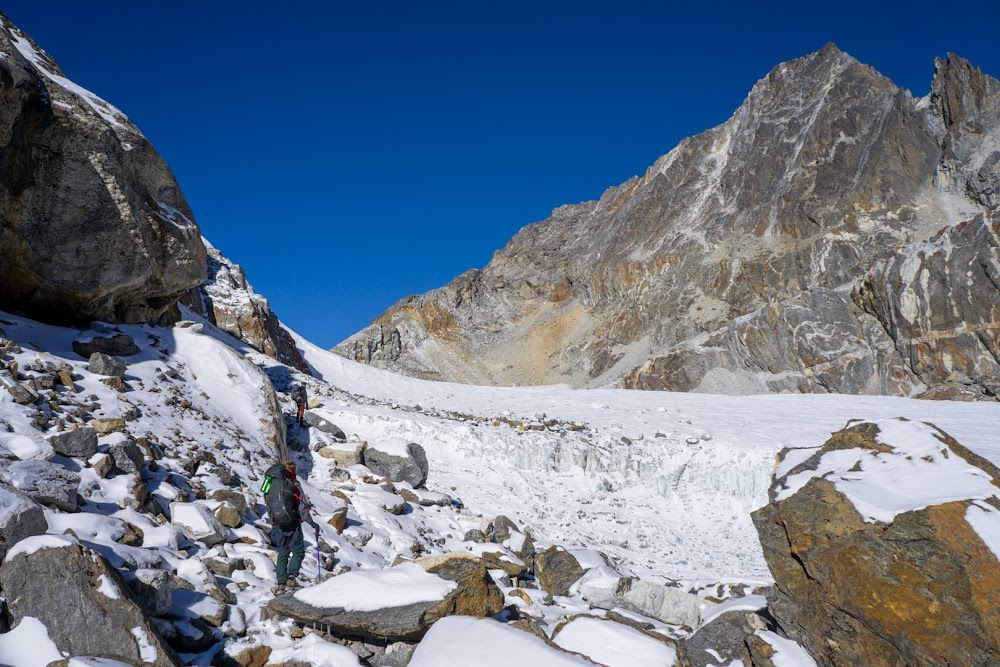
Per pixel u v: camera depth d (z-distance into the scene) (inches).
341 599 273.0
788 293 3245.6
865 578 217.3
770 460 783.7
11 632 217.8
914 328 2445.9
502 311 4943.4
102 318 615.5
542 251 5315.0
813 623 238.2
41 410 386.0
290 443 641.0
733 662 252.5
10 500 241.0
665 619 372.8
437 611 262.8
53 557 224.8
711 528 735.7
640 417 976.3
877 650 216.5
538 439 804.6
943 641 198.5
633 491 783.7
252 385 634.2
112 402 449.7
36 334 530.0
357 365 1658.5
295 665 250.8
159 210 634.8
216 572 312.3
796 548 238.5
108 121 594.6
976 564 195.8
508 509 658.2
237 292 1520.7
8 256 531.2
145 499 344.2
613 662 257.3
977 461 230.7
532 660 226.8
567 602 378.6
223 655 248.2
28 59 548.4
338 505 487.8
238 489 434.3
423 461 645.9
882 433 255.4
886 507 219.1
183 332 663.1
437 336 4785.9
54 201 539.2
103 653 217.9
